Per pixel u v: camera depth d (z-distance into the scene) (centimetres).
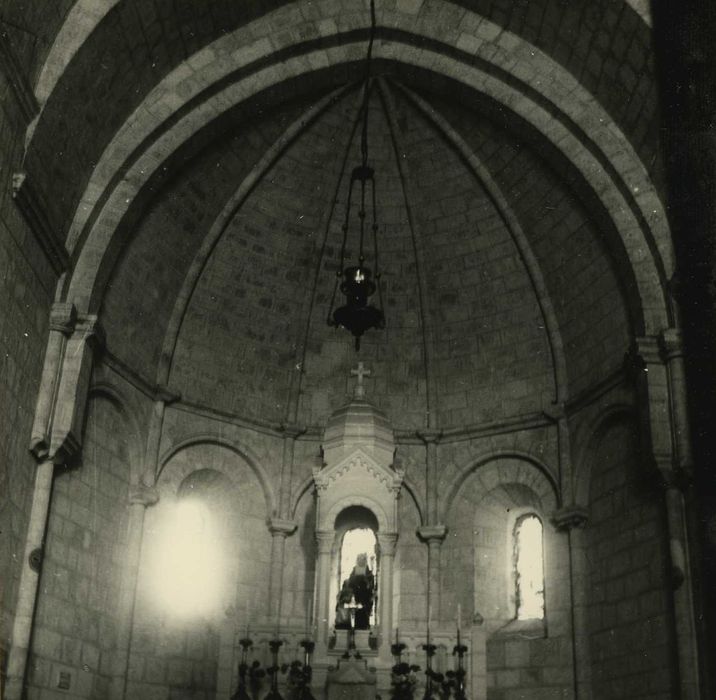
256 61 1934
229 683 1756
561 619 1994
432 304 2317
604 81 1803
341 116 2150
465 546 2181
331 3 1950
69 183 1731
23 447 1592
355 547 1998
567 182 1969
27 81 1455
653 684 1700
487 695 2022
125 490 2005
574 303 2108
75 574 1791
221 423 2205
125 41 1688
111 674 1861
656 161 1762
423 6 1948
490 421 2219
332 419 1948
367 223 2295
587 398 2034
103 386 1917
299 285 2303
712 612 330
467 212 2234
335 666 1700
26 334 1589
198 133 1931
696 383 354
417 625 2127
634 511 1855
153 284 2077
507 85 1944
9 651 1519
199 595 2094
